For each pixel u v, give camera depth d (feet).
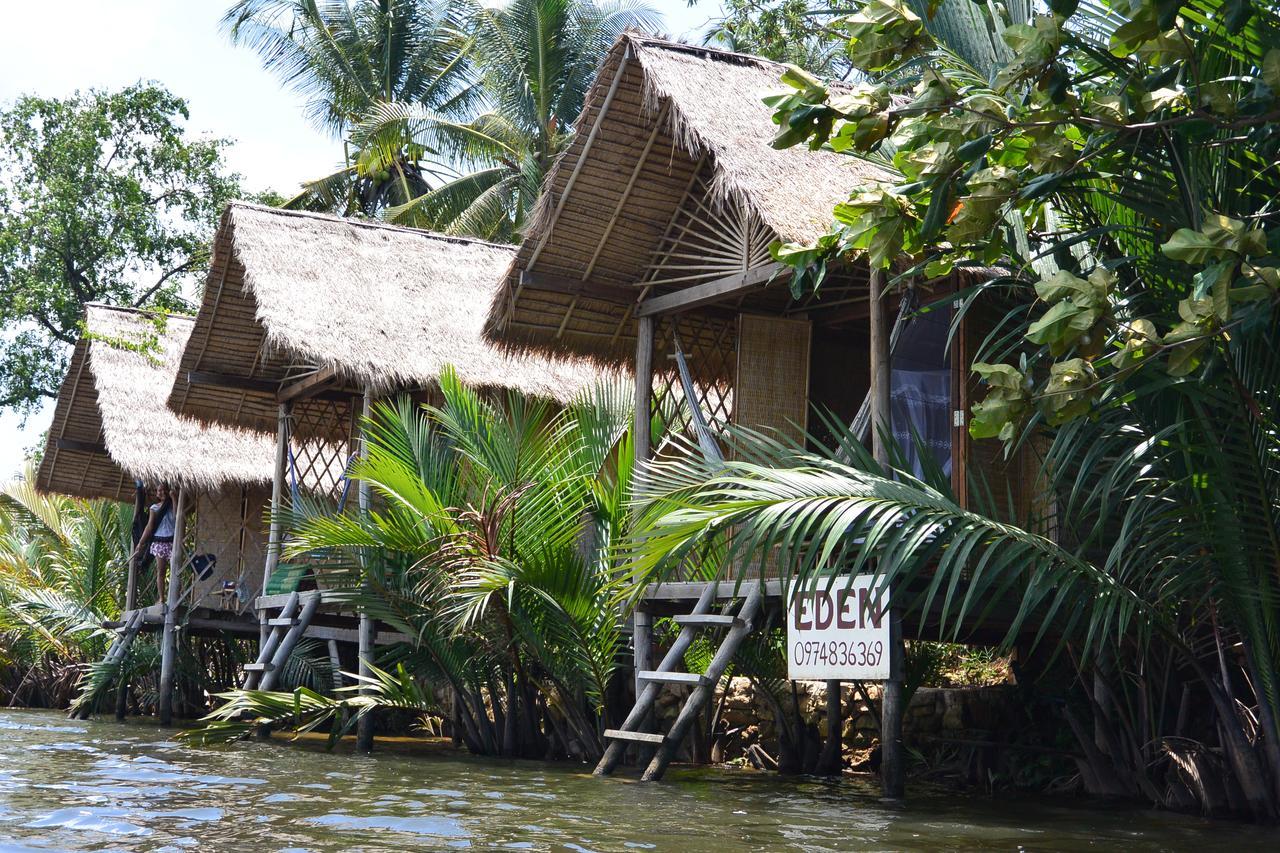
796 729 33.58
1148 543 19.43
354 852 15.51
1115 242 19.67
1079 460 20.76
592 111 31.42
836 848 17.01
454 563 32.24
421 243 50.03
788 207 27.45
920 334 30.07
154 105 97.60
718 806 22.34
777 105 12.80
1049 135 12.58
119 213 94.43
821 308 35.12
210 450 55.98
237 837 16.65
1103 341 11.48
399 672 36.29
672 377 37.17
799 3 55.88
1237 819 21.77
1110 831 19.83
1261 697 20.24
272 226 45.27
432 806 21.12
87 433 63.46
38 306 93.25
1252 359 16.61
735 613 28.35
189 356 47.88
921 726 32.89
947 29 19.66
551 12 78.43
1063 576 19.02
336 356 39.55
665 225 33.58
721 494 21.15
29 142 95.81
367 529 33.88
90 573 67.67
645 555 21.84
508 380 42.75
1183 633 23.04
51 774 25.11
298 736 37.91
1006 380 11.66
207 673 59.31
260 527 57.93
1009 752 29.71
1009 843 18.08
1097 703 26.58
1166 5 10.77
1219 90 12.09
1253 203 16.76
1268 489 17.76
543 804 21.94
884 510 19.45
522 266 34.19
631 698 37.91
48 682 69.82
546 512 32.83
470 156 82.58
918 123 12.82
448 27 91.20
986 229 12.70
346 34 90.68
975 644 32.12
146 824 17.71
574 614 31.86
